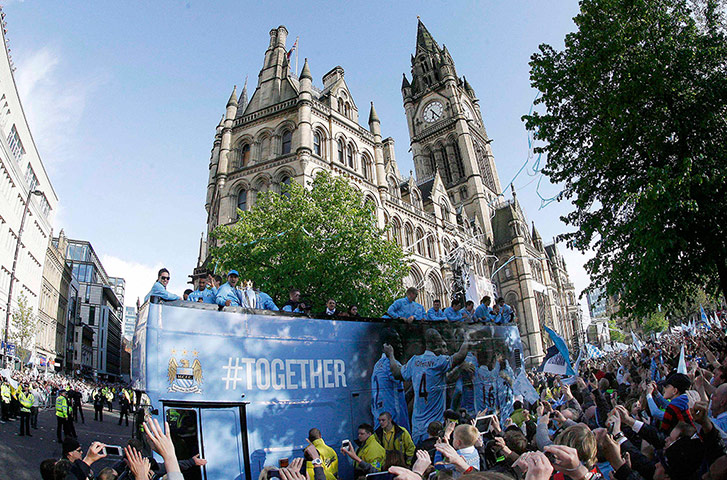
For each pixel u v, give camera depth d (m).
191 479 7.37
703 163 17.28
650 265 17.33
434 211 59.44
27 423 18.50
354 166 42.34
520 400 12.72
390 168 53.25
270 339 8.97
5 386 22.14
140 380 7.79
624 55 18.53
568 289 96.50
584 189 22.17
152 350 7.66
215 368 8.16
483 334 13.16
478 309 14.61
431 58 92.81
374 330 10.59
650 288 20.06
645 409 9.59
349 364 9.91
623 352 36.56
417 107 91.38
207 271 12.05
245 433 8.10
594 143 20.19
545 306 76.19
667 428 6.86
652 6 18.44
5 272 44.09
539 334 67.62
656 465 5.39
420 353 11.29
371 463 8.33
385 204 47.72
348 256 26.00
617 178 21.06
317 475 6.21
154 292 8.40
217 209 40.00
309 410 8.98
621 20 18.52
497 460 7.07
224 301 9.67
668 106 17.86
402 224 50.75
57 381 42.47
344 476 9.10
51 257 64.19
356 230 26.83
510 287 71.44
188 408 7.70
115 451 6.67
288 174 37.69
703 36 17.97
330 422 9.20
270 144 39.50
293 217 26.64
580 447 4.55
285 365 9.00
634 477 4.80
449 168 84.19
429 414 10.91
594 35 19.05
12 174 43.72
